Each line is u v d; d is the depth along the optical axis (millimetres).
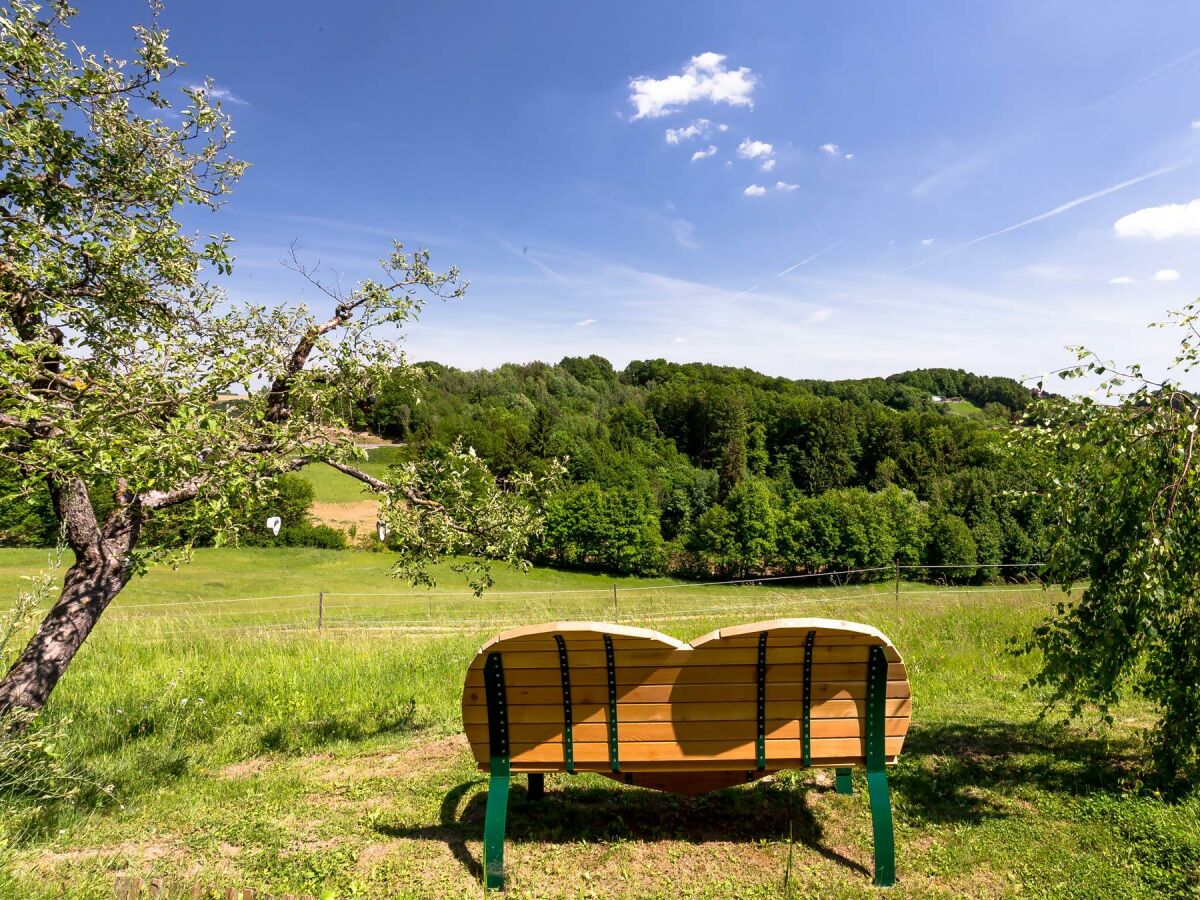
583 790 4516
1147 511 4027
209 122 6004
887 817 3307
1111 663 4133
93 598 5344
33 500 4879
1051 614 10094
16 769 4504
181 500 5453
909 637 9156
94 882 3299
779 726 3406
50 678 5113
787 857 3551
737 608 23391
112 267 5586
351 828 3992
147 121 5918
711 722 3406
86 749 5402
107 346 5664
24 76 5133
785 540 62906
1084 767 4633
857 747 3412
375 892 3271
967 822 3879
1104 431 4402
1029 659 7746
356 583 36312
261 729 6066
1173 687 4121
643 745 3410
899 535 60875
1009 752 5023
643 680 3393
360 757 5375
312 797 4508
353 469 6398
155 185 5836
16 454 4652
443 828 3990
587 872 3424
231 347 5891
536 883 3324
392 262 6559
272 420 6000
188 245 6043
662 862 3531
